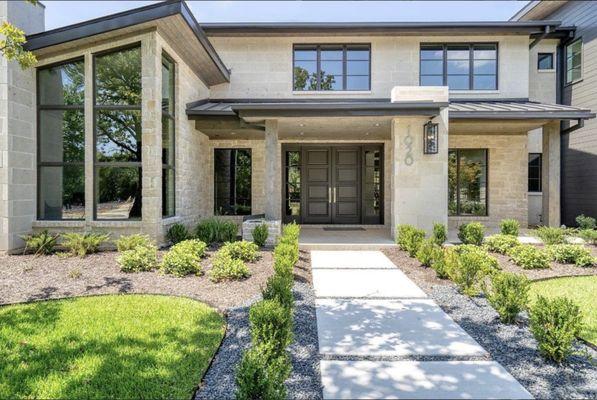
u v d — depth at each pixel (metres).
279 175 13.41
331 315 4.95
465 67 14.08
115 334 4.20
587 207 14.20
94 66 9.05
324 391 3.18
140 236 8.12
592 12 13.77
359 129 11.93
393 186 10.56
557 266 7.59
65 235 8.16
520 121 11.55
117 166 8.98
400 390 3.20
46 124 9.23
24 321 4.56
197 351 3.80
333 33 13.54
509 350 3.96
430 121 10.20
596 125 13.66
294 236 8.17
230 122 11.46
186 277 6.50
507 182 14.16
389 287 6.26
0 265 7.10
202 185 12.77
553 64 15.43
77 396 3.06
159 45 8.88
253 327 3.43
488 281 6.43
